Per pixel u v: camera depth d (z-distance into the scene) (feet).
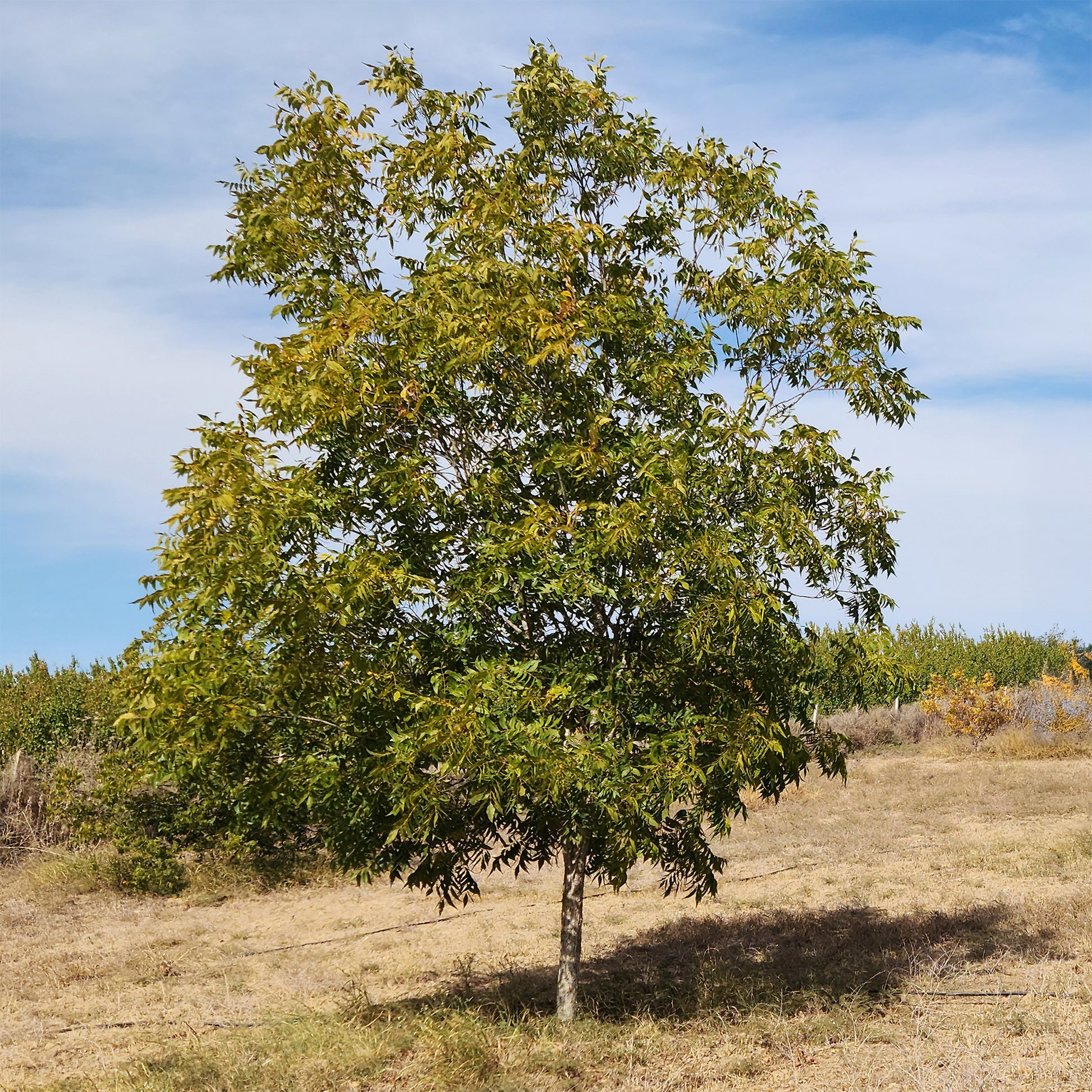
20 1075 21.26
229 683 18.63
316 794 19.86
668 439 20.10
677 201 23.76
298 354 19.66
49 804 50.39
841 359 22.12
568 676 19.71
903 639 110.52
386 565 19.12
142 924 38.29
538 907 37.73
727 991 23.39
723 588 19.11
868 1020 21.08
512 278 20.98
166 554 18.43
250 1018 25.07
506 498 21.35
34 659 69.21
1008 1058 17.98
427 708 18.67
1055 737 71.26
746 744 19.17
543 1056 19.49
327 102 22.66
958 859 39.45
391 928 35.78
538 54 22.66
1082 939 26.21
